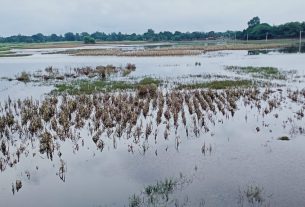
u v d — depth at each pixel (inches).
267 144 627.5
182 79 1528.1
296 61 2283.5
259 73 1684.3
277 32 6555.1
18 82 1569.9
